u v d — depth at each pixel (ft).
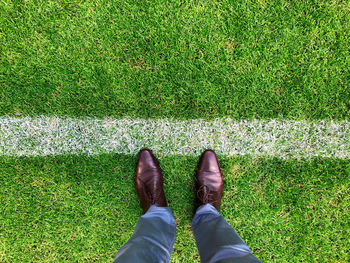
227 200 5.72
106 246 5.69
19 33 5.53
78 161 5.65
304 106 5.61
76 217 5.70
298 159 5.68
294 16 5.50
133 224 5.70
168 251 4.30
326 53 5.55
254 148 5.66
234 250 3.76
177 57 5.55
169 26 5.51
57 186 5.69
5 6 5.49
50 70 5.57
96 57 5.55
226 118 5.61
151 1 5.46
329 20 5.48
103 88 5.57
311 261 5.69
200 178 5.52
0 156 5.65
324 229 5.70
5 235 5.70
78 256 5.69
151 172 5.46
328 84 5.58
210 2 5.46
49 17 5.50
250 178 5.68
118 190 5.69
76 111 5.60
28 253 5.69
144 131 5.62
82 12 5.49
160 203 5.40
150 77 5.57
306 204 5.71
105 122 5.61
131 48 5.55
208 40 5.53
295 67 5.57
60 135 5.63
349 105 5.59
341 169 5.69
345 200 5.68
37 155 5.65
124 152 5.67
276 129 5.64
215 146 5.67
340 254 5.68
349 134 5.62
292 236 5.73
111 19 5.52
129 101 5.57
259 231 5.71
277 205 5.71
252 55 5.56
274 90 5.60
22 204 5.70
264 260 5.69
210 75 5.57
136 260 3.58
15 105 5.61
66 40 5.54
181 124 5.62
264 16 5.49
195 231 4.73
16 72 5.58
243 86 5.57
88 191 5.69
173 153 5.67
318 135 5.64
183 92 5.58
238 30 5.52
